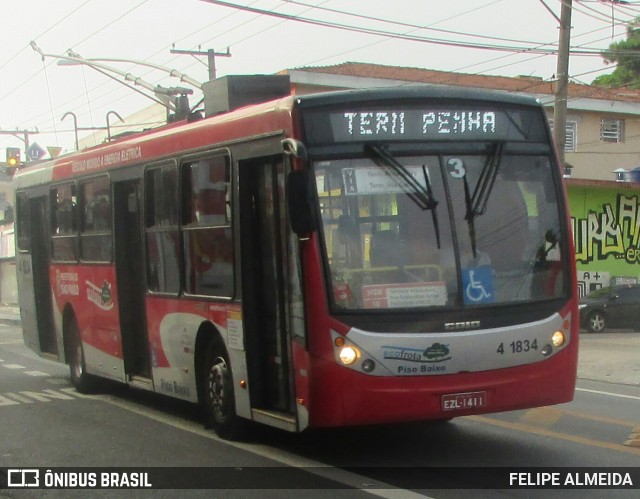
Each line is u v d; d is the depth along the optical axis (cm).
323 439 933
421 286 755
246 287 856
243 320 856
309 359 750
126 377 1148
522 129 818
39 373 1616
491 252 780
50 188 1381
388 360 737
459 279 763
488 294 772
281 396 826
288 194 739
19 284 1548
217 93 1056
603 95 4353
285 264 791
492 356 761
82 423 1075
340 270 747
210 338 945
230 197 874
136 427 1038
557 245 812
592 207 3081
